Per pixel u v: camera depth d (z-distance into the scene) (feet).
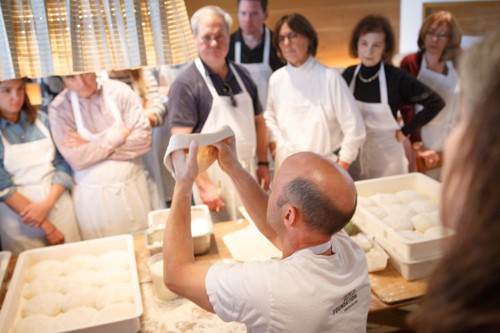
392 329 7.75
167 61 3.63
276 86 9.23
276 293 3.43
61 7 3.28
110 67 3.50
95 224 8.39
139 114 8.19
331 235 3.70
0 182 7.70
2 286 5.96
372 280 5.85
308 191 3.56
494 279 1.43
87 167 8.20
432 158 9.87
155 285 5.53
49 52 3.33
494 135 1.41
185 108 7.95
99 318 5.18
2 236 8.20
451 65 9.31
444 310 1.53
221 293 3.58
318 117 8.85
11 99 7.47
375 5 9.68
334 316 3.55
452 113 9.62
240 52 9.87
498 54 1.43
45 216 8.02
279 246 4.61
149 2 3.48
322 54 10.02
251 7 9.40
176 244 3.86
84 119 7.94
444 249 1.59
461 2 9.91
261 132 9.14
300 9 9.67
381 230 6.33
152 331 5.09
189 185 3.87
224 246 6.70
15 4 3.23
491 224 1.42
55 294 5.68
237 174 4.55
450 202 1.57
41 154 7.96
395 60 9.96
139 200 8.55
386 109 9.48
